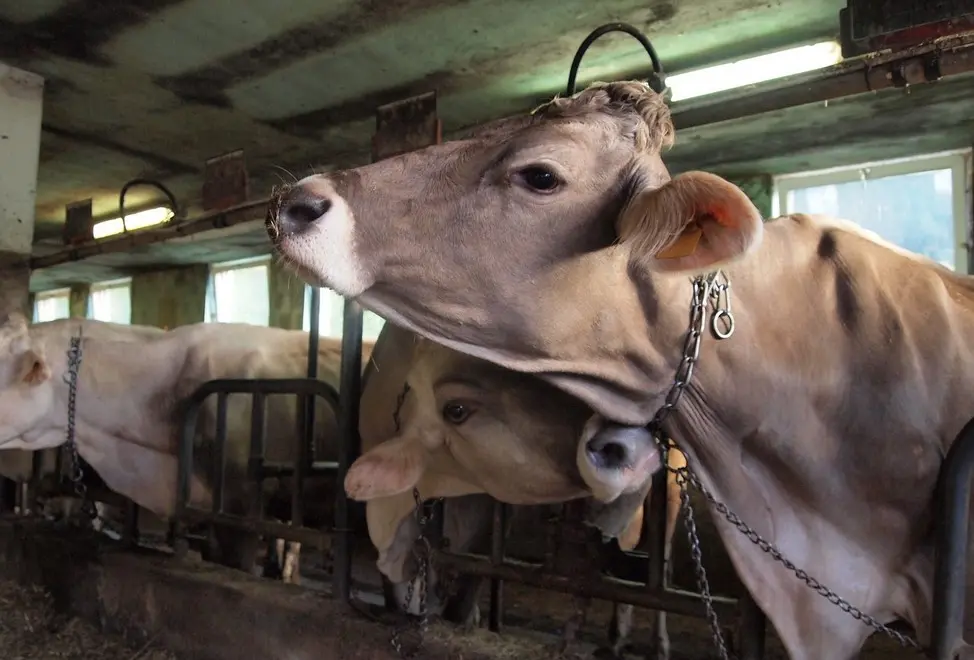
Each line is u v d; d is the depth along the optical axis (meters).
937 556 1.48
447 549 2.77
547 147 1.49
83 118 5.77
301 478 2.90
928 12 1.72
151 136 6.15
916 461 1.57
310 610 2.54
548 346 1.58
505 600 4.43
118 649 3.10
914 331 1.61
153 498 3.66
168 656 2.95
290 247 1.50
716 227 1.33
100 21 4.32
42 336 3.62
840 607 1.62
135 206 8.48
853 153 5.71
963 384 1.57
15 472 4.40
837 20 3.91
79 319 3.81
